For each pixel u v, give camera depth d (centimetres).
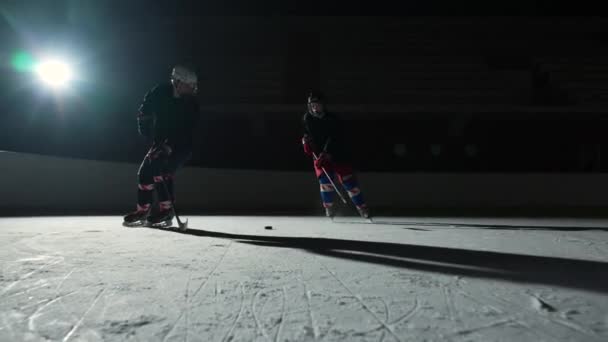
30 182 668
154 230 335
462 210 735
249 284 153
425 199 880
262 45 1365
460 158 1071
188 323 110
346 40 1369
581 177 884
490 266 188
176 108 336
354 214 618
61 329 105
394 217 542
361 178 874
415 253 223
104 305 126
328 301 131
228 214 598
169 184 341
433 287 149
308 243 262
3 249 232
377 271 176
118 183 744
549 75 1274
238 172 849
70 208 666
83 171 712
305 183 869
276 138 1070
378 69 1320
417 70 1319
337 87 1264
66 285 150
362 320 112
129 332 103
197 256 212
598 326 106
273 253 222
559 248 244
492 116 1039
